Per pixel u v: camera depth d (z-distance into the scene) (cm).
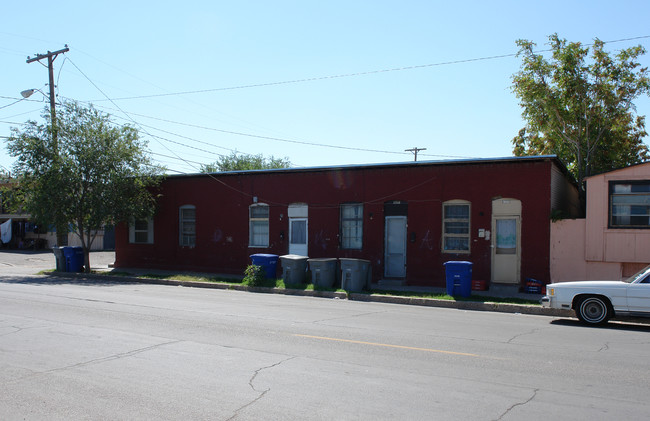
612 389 616
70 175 2128
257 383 615
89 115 2191
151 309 1205
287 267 1816
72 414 513
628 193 1585
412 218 1886
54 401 550
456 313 1335
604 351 841
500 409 534
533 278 1683
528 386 622
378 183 1953
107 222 2250
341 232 2034
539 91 2177
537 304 1421
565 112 2197
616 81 2116
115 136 2194
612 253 1591
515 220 1736
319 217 2059
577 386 627
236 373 657
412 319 1173
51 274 2327
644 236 1556
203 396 566
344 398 564
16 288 1644
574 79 2106
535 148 2623
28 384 608
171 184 2402
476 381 639
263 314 1172
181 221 2386
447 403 551
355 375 656
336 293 1642
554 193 1766
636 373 695
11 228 4472
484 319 1223
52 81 2452
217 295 1595
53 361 711
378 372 673
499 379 651
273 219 2156
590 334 1023
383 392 586
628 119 2264
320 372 668
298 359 736
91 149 2141
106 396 566
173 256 2389
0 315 1084
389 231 1955
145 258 2472
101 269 2455
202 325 996
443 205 1847
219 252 2272
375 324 1073
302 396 570
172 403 544
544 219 1684
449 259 1823
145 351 771
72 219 2241
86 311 1152
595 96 2114
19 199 2191
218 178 2291
